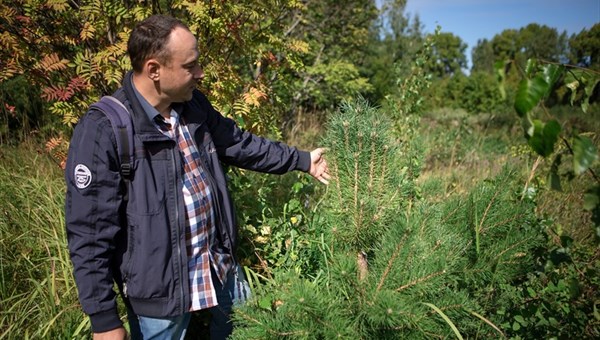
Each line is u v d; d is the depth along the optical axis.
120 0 2.96
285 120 6.00
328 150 1.85
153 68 1.56
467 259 1.92
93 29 2.72
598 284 2.18
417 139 2.47
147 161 1.60
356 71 8.69
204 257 1.78
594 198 1.22
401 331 1.58
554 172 1.29
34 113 4.63
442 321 1.73
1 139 4.06
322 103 8.61
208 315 2.28
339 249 1.90
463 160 6.48
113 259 1.66
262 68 3.61
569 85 1.34
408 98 4.59
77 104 2.90
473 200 2.17
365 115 1.80
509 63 1.10
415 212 1.92
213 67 2.88
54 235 2.79
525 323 1.97
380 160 1.77
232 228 1.91
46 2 2.74
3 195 3.14
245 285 2.02
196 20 2.81
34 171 3.65
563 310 2.04
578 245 2.87
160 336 1.72
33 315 2.39
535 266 2.11
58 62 2.60
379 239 1.80
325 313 1.54
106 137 1.52
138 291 1.63
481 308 1.98
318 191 3.33
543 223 2.20
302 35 8.02
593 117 7.30
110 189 1.53
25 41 2.82
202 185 1.77
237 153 2.01
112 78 2.62
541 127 1.06
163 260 1.62
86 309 1.55
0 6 2.72
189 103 1.80
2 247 2.71
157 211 1.60
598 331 2.03
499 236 2.09
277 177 3.38
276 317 1.61
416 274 1.62
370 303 1.54
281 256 2.40
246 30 3.32
